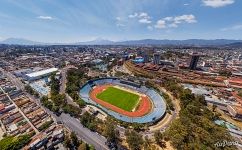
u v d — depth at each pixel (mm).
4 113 179875
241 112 179500
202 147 114688
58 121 162500
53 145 128875
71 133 131250
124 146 131750
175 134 131000
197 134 134000
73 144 129875
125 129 157375
